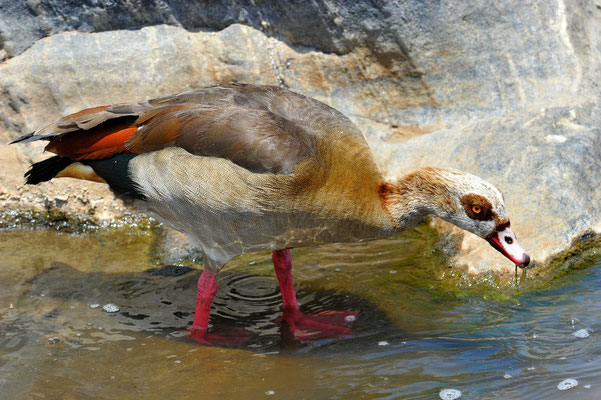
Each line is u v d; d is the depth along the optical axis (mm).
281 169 9094
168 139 9477
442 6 12875
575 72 13188
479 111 13055
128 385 8578
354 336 9562
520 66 13141
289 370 8844
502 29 13164
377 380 8484
